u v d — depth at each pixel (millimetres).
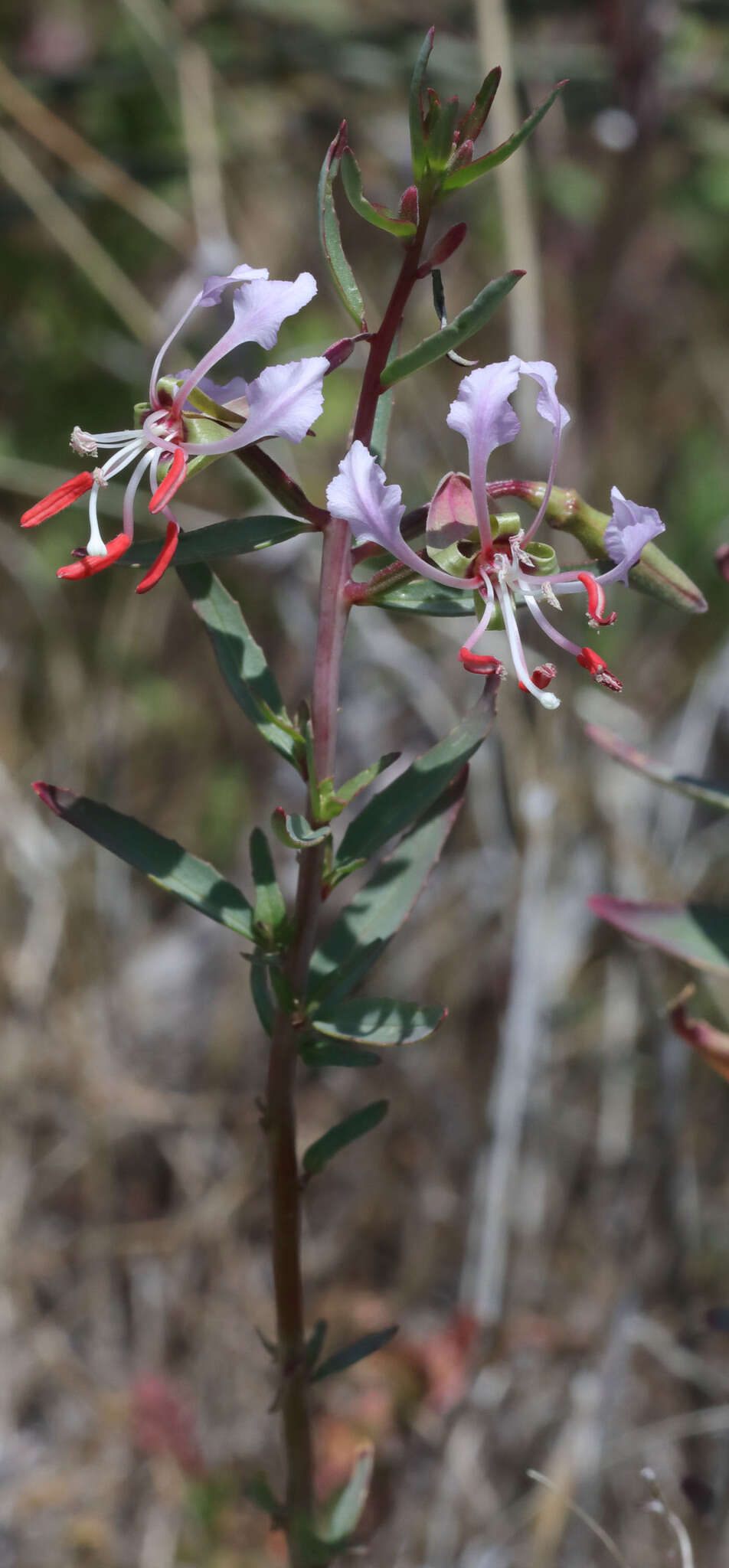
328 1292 3221
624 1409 3014
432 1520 2777
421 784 1560
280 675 4043
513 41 4168
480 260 4219
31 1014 3420
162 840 1548
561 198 3949
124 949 3697
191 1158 3400
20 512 4070
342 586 1437
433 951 3553
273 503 3643
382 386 1352
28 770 3848
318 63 4078
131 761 4023
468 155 1306
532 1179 3199
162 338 3496
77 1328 3221
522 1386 3002
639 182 3920
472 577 1388
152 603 4008
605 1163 3268
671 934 1877
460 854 3773
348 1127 1561
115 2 4422
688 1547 2152
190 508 3705
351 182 1306
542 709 3066
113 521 3996
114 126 4316
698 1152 3330
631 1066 3311
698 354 4520
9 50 4402
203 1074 3621
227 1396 3115
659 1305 3070
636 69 3783
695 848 3695
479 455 1348
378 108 4441
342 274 1360
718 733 3896
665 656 4055
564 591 1429
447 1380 2850
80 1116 3404
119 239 4203
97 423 4117
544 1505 2621
